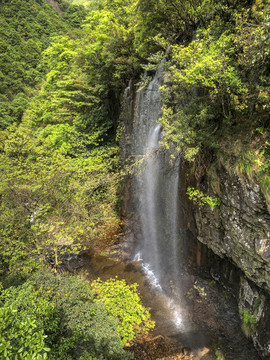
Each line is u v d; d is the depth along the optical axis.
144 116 13.51
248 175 6.01
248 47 4.84
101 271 12.34
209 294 9.12
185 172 9.44
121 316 8.63
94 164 14.73
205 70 5.40
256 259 6.40
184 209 9.95
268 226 5.85
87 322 6.82
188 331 8.62
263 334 6.61
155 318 9.32
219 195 7.53
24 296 6.73
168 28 10.62
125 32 13.50
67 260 12.97
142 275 11.95
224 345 7.70
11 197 10.96
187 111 7.41
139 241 14.28
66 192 12.38
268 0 4.66
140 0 9.61
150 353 7.85
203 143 7.70
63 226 11.55
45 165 11.49
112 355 6.27
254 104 6.07
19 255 9.62
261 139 5.90
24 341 3.13
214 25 6.92
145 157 11.47
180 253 10.79
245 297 7.42
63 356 5.57
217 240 8.18
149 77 12.59
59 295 7.62
